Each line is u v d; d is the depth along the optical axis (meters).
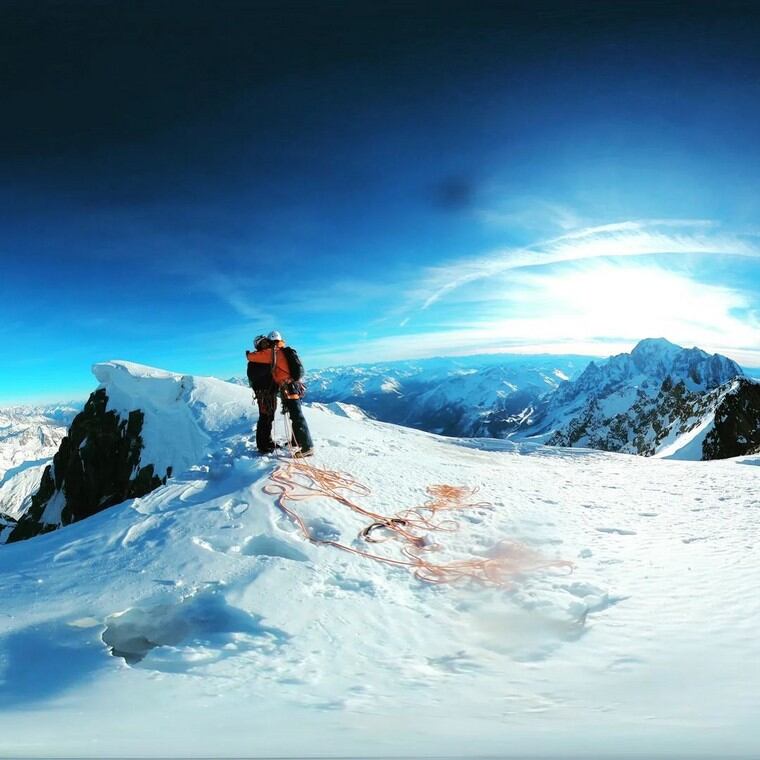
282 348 9.50
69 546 6.28
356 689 3.46
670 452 89.12
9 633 4.40
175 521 6.79
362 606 4.97
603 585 5.26
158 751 2.00
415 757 1.81
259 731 2.46
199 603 4.93
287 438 10.20
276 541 6.36
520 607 4.89
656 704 2.89
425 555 6.34
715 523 7.45
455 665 3.93
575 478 11.52
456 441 20.86
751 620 4.29
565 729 2.35
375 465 9.87
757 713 2.54
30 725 2.70
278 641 4.31
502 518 7.69
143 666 3.92
